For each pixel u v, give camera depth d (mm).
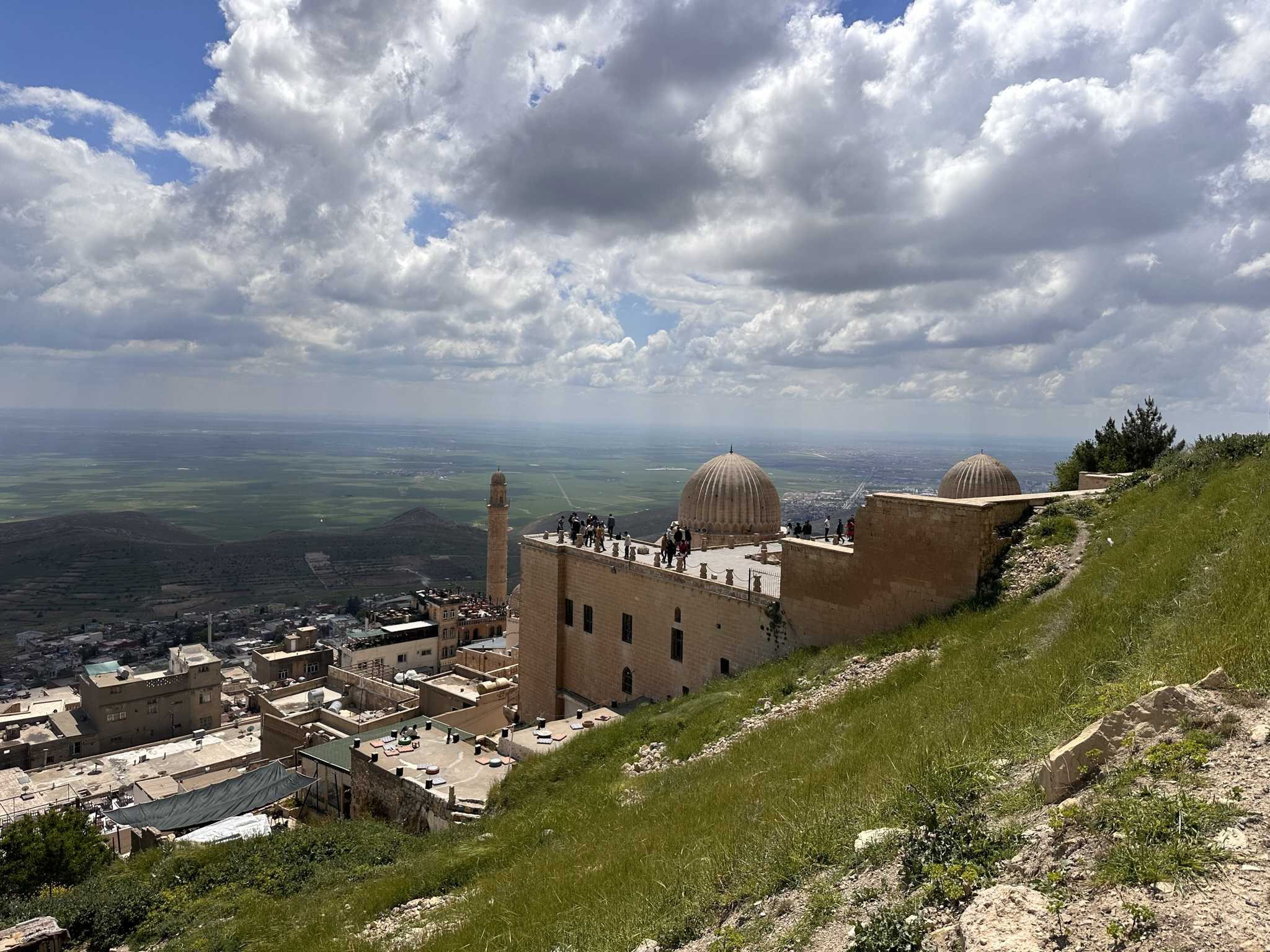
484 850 22797
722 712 28391
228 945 20453
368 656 89188
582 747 30344
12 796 58469
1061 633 18188
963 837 9125
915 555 28766
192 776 60938
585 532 50281
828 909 9344
